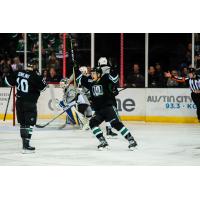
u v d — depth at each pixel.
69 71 23.89
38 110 23.05
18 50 24.50
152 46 23.25
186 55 22.84
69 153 13.33
